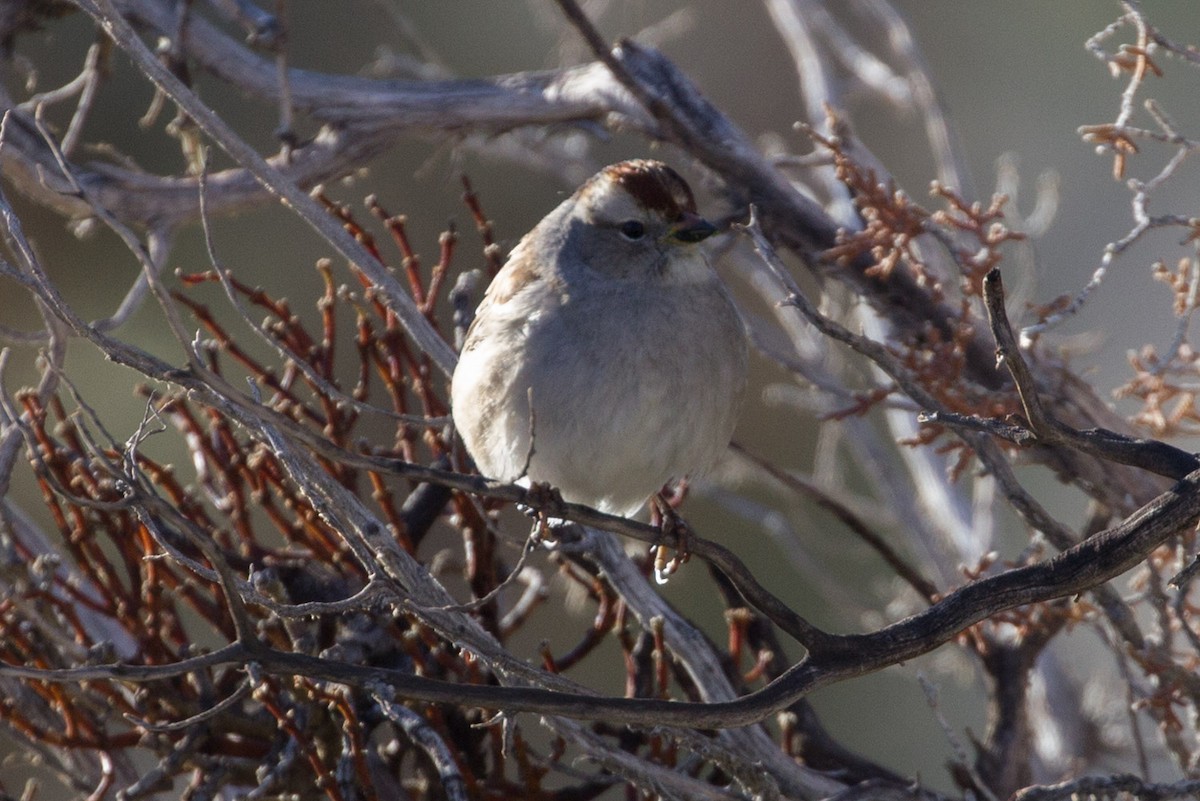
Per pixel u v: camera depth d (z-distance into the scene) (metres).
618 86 11.05
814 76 13.59
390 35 18.67
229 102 17.38
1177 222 8.62
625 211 8.78
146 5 11.19
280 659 6.38
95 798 9.00
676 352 8.75
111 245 16.58
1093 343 12.85
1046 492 17.58
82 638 9.35
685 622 9.48
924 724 17.92
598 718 6.48
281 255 17.52
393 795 9.19
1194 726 9.85
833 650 6.76
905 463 17.55
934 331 9.75
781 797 8.83
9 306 16.08
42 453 9.31
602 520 6.86
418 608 7.32
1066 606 9.98
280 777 8.73
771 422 19.28
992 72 20.77
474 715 9.44
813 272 11.02
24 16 11.14
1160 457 6.99
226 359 16.25
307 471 7.61
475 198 10.73
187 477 16.17
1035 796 7.41
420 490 10.41
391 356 10.12
